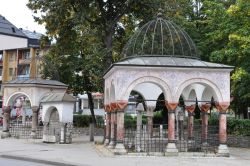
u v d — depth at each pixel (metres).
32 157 19.62
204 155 20.83
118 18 31.89
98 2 31.34
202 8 35.62
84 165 17.05
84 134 41.22
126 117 43.91
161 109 39.03
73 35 33.72
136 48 22.52
